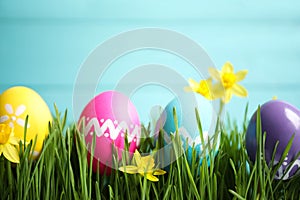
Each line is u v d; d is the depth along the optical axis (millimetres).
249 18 1129
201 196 426
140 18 1113
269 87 1133
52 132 442
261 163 436
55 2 1092
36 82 1102
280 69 1134
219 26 1127
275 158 438
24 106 452
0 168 438
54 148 429
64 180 432
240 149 466
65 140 459
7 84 1097
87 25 1105
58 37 1100
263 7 1128
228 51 1133
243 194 431
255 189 428
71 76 1105
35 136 440
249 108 1115
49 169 427
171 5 1114
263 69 1134
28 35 1093
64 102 1102
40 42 1098
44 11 1092
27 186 424
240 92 603
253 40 1133
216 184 433
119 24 1110
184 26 1121
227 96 601
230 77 600
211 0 1119
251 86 1131
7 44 1091
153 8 1112
